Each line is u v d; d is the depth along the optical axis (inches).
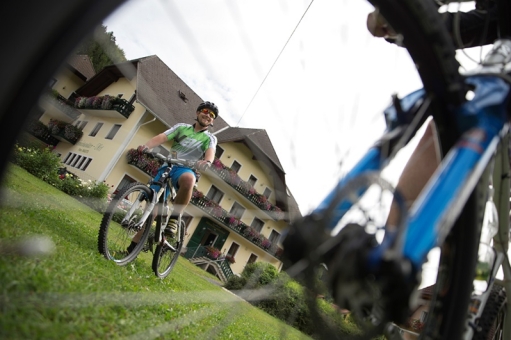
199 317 75.5
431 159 50.5
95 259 83.7
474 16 57.2
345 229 29.1
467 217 42.4
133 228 104.0
